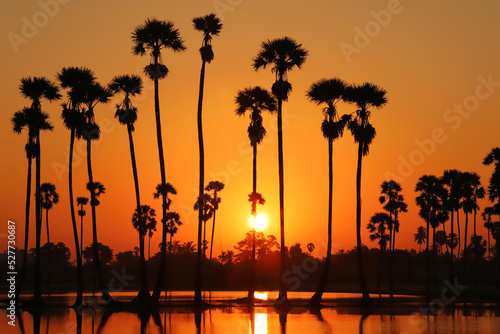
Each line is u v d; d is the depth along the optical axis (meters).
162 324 33.44
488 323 35.44
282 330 30.17
